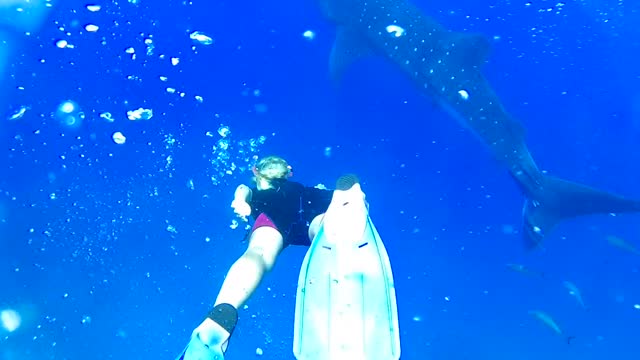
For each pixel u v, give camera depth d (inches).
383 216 239.0
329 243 128.1
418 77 233.8
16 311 181.6
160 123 253.8
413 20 237.6
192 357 104.3
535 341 208.7
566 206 207.5
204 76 277.9
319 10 262.2
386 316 117.3
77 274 195.9
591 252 249.1
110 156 235.8
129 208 217.8
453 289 221.0
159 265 201.6
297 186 149.9
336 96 276.7
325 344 114.7
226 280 127.1
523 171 210.7
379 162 253.8
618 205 200.8
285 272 211.3
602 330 213.8
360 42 249.6
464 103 222.1
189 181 233.8
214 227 218.5
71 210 215.2
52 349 172.4
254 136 257.3
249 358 184.5
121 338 180.5
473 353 200.1
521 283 227.3
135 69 275.4
